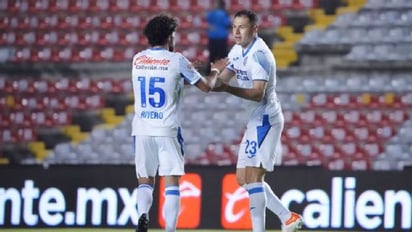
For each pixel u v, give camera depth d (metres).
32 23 53.44
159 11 53.47
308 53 51.91
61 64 52.53
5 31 53.28
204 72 51.38
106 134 50.62
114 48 52.88
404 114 49.53
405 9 52.50
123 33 53.19
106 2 53.75
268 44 52.44
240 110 50.19
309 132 49.12
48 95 51.56
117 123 50.88
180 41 52.56
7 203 38.44
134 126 27.48
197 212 37.81
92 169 38.31
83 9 53.72
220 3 51.06
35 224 38.47
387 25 52.22
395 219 37.41
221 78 27.86
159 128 27.05
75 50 52.81
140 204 27.56
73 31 53.28
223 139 49.50
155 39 27.19
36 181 38.44
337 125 49.28
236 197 37.69
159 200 37.50
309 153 48.66
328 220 37.59
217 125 49.88
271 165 27.88
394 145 48.69
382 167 48.16
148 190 27.75
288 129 49.22
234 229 37.69
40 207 38.44
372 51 51.56
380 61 51.28
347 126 49.28
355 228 37.56
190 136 49.66
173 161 27.27
